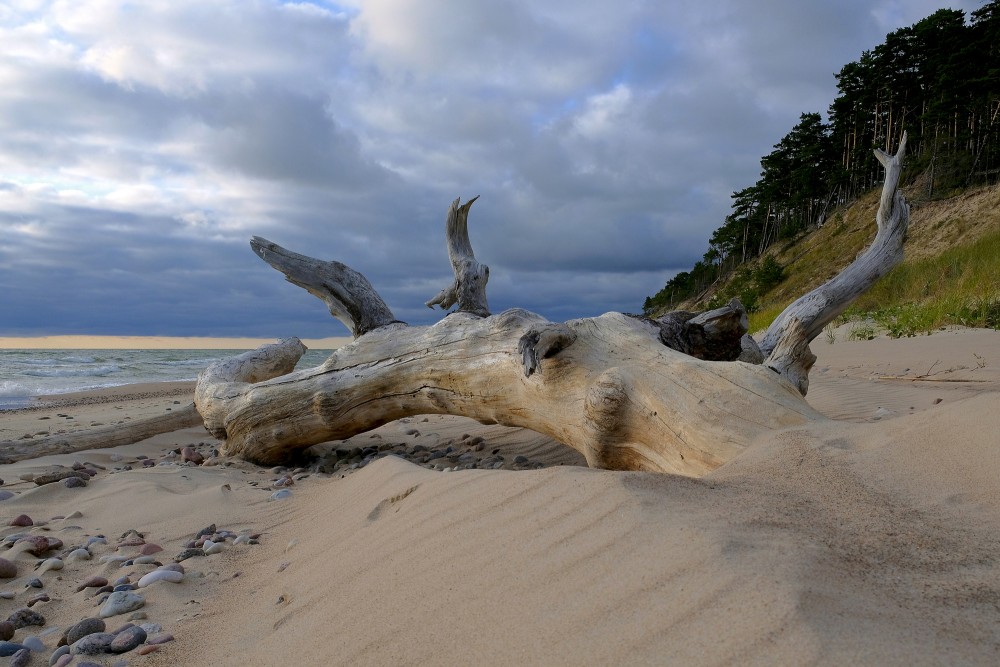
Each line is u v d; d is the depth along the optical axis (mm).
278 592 2359
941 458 1771
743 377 2965
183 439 7098
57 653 2062
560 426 3768
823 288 4719
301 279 6008
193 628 2213
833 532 1475
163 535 3396
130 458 6152
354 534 2664
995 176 40750
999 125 42938
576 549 1670
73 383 20188
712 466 2779
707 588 1296
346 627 1769
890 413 4926
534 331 3559
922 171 47281
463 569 1821
